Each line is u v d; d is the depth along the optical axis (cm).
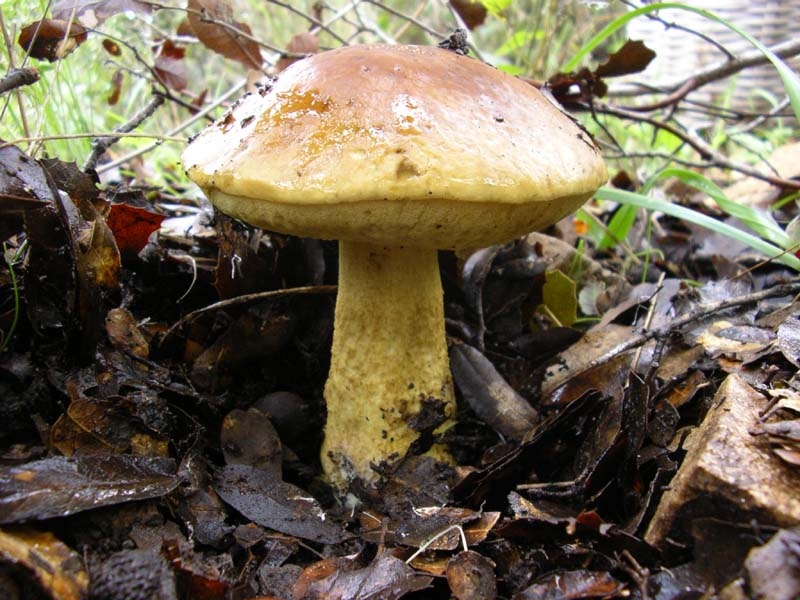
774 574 10
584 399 15
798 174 28
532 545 13
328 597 12
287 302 20
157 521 12
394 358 16
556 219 15
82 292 14
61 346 15
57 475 12
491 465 15
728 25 19
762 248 19
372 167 12
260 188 12
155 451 14
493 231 13
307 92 13
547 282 21
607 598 11
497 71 15
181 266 20
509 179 12
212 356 18
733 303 18
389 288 16
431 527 14
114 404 14
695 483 11
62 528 12
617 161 34
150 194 25
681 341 17
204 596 11
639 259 27
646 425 14
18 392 14
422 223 13
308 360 20
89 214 17
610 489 14
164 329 19
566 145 14
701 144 26
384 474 17
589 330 20
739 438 12
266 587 12
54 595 10
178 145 29
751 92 38
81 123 23
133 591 11
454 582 12
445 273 22
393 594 12
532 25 37
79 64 24
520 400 18
